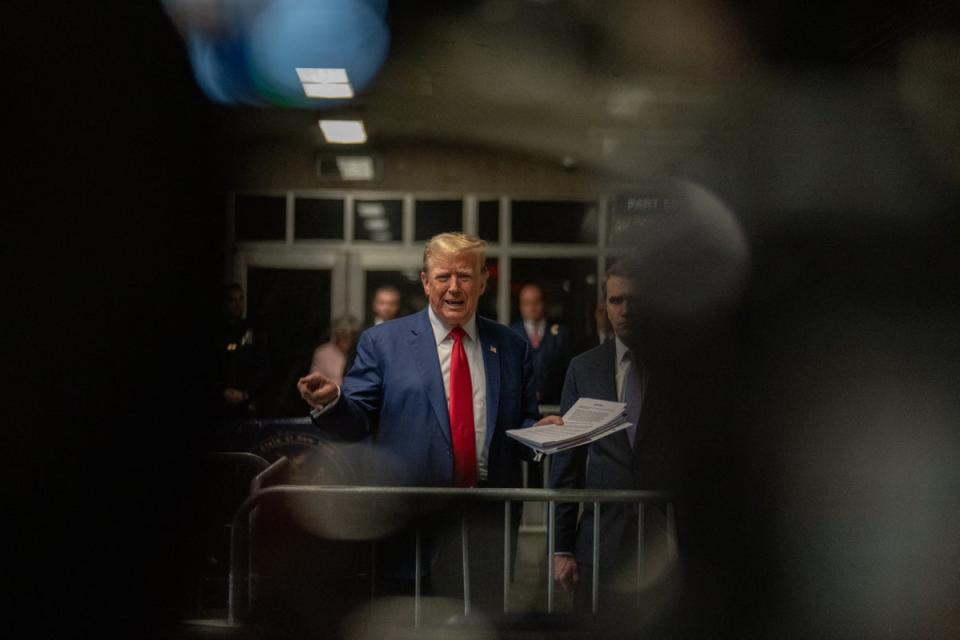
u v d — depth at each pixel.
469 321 3.53
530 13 7.56
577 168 9.18
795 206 6.57
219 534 4.40
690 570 3.75
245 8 7.50
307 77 8.27
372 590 3.38
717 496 4.28
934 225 6.12
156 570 5.26
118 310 7.54
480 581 3.34
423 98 8.63
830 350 5.70
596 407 3.32
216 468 4.43
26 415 6.32
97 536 5.91
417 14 7.63
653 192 7.96
